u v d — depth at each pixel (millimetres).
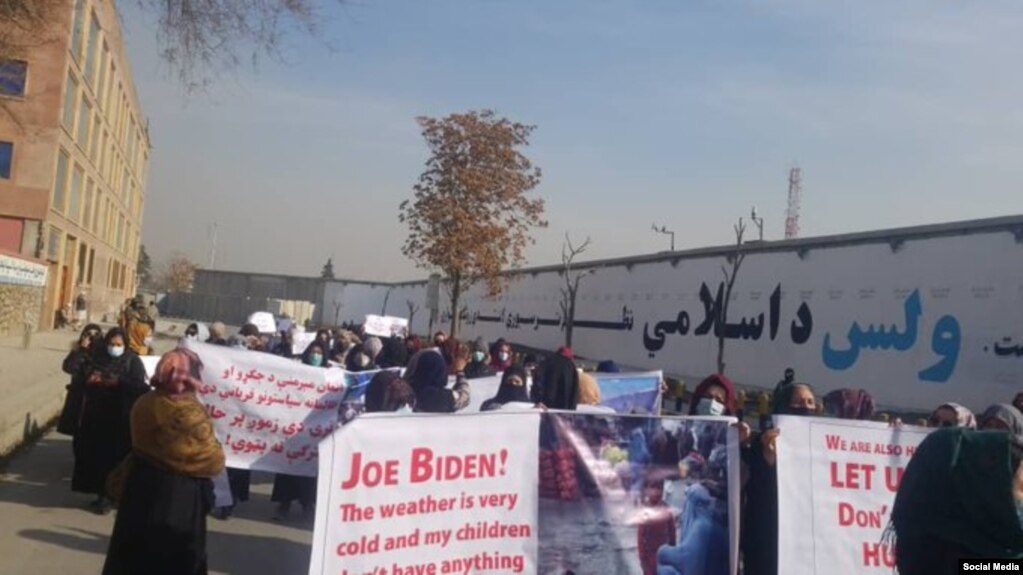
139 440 5176
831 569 5617
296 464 8656
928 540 3842
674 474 5578
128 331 12492
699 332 33281
